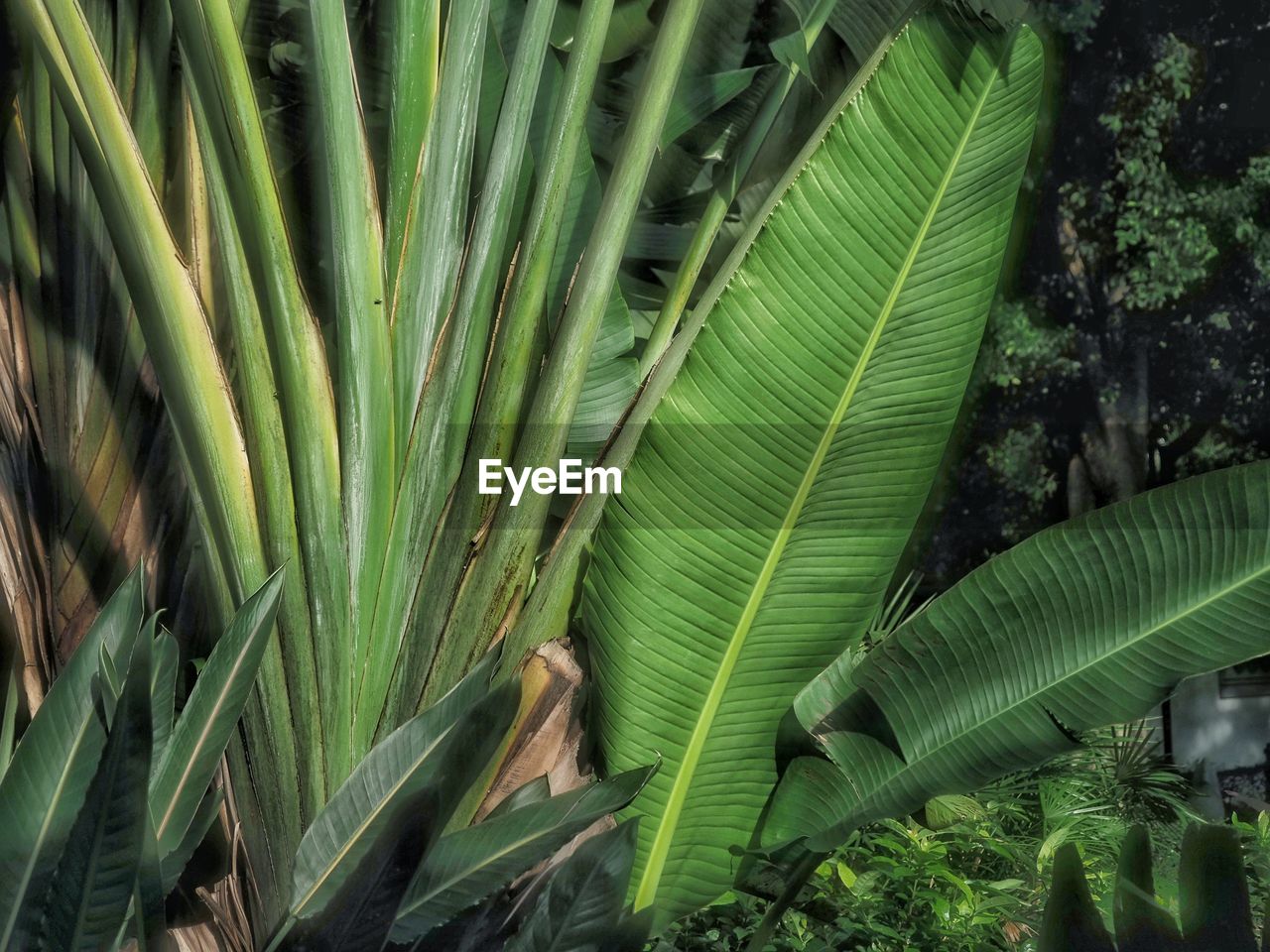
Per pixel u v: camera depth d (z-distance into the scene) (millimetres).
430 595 1763
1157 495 1686
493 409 1772
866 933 2551
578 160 2053
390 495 1740
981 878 3250
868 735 1882
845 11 2209
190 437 1737
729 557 1822
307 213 1963
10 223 2012
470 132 1777
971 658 1810
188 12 1614
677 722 1880
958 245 1736
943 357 1783
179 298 1667
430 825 1364
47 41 1652
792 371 1759
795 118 2387
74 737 1369
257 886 1789
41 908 1281
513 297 1782
